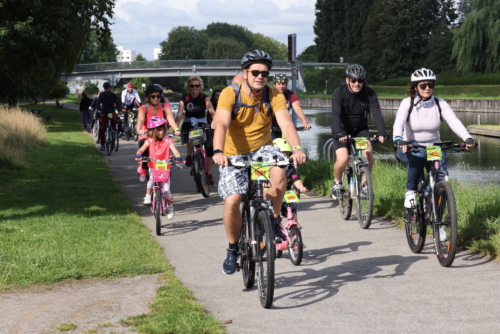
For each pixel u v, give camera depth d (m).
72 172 13.43
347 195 8.04
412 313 4.45
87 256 6.11
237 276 5.63
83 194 10.38
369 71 104.56
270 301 4.54
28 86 30.38
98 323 4.34
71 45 27.27
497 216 6.89
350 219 8.23
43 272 5.59
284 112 4.74
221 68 84.31
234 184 4.76
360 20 121.50
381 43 101.06
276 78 8.62
